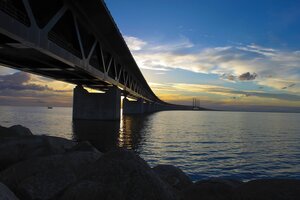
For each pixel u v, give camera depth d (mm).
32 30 23797
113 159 5453
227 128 76000
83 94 64125
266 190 4598
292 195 4297
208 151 30625
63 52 30688
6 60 35938
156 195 4801
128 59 63438
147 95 151750
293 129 82375
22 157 9734
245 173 20062
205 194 5211
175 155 26547
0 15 19578
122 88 75062
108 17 36844
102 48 49094
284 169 21984
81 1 32312
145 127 60844
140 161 5480
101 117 63562
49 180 5727
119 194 4727
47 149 10234
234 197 4812
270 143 42812
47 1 28469
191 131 59375
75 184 5062
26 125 61250
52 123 68750
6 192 4102
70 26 34719
